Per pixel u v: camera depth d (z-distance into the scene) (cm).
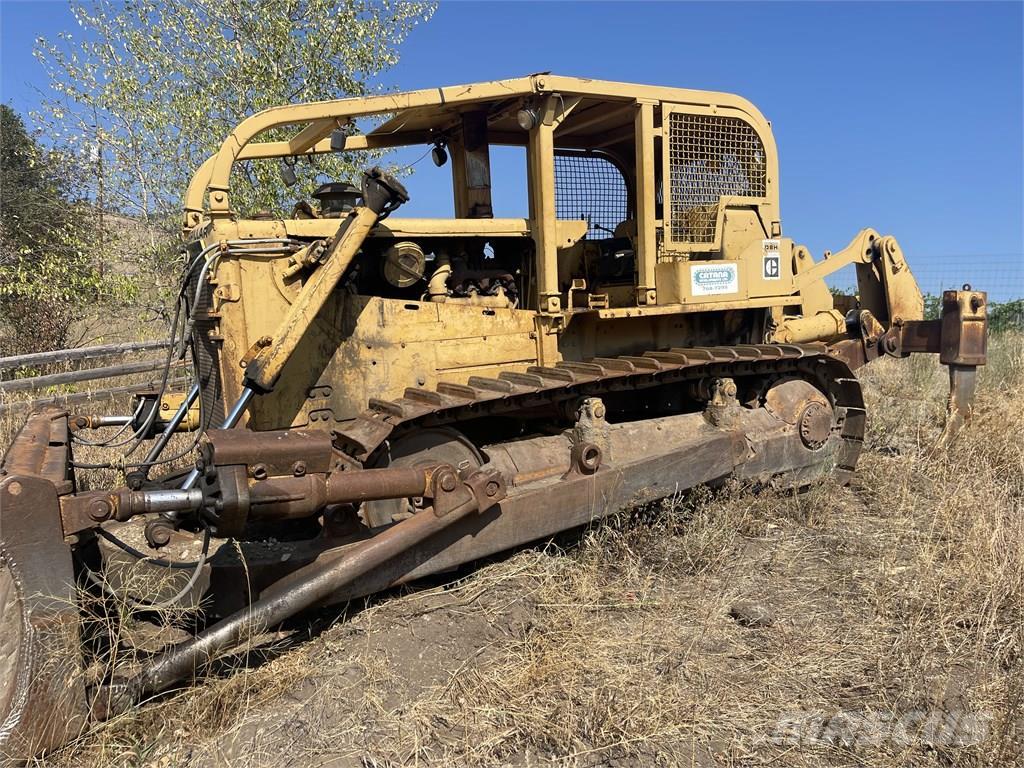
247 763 256
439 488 330
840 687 302
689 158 489
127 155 1065
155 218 1093
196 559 355
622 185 613
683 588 388
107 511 257
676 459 437
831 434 537
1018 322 1439
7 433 670
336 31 1034
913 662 313
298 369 385
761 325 548
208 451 279
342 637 333
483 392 387
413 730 270
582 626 337
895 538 453
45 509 248
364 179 373
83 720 257
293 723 277
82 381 941
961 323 597
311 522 425
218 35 1016
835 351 536
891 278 627
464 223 438
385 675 304
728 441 462
